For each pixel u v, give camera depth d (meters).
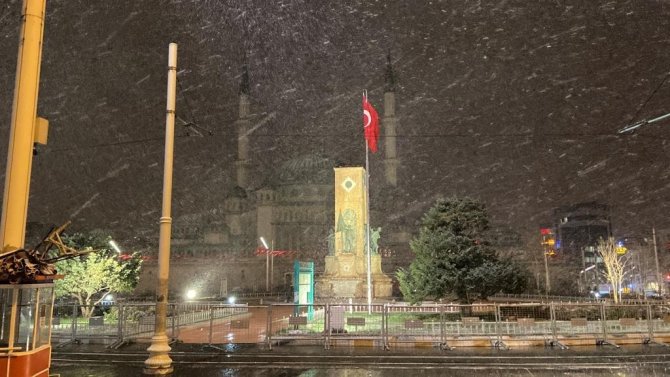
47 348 9.73
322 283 50.03
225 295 80.12
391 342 20.27
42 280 9.60
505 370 14.88
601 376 13.95
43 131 9.84
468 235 32.25
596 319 25.88
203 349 19.27
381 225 115.00
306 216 126.31
